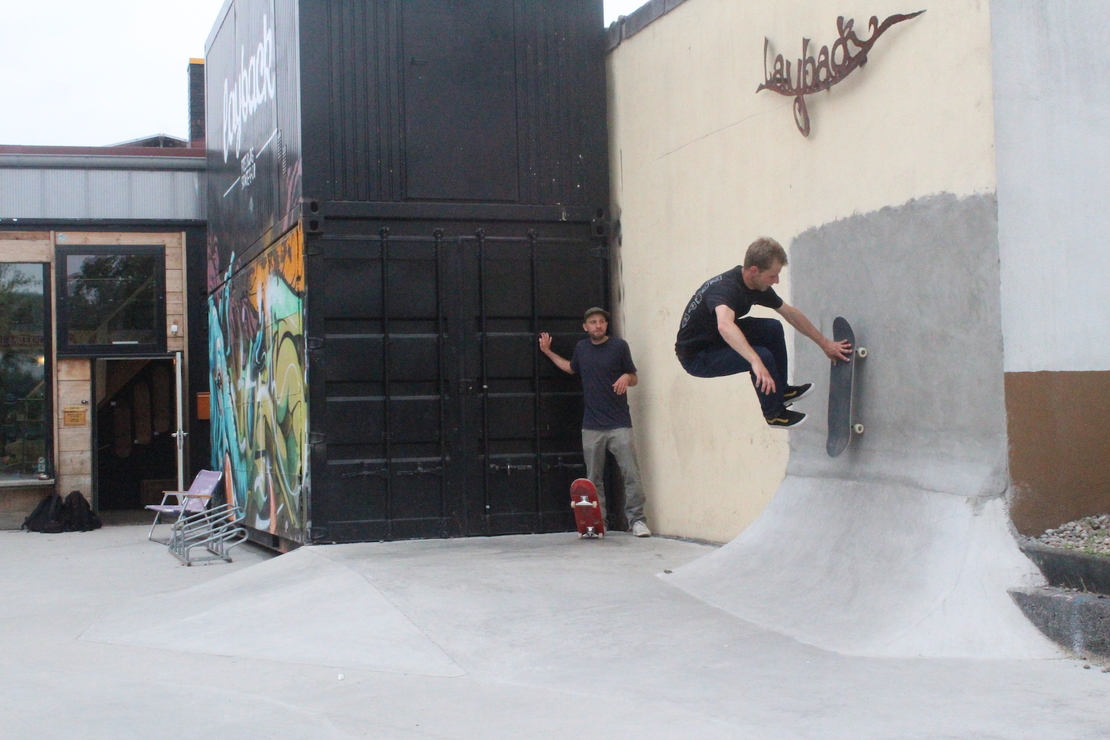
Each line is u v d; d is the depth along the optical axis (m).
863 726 3.89
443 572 6.95
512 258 9.11
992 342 5.34
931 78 5.74
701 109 8.06
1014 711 3.96
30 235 14.25
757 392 6.00
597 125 9.42
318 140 8.63
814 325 6.79
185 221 14.66
